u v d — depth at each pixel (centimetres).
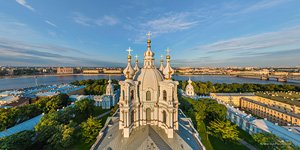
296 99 14488
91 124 7806
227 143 8100
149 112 5316
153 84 5228
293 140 7106
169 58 5119
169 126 4738
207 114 11188
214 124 8625
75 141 7675
